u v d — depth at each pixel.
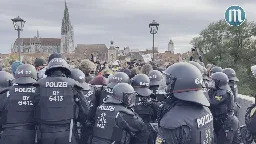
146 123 5.93
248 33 59.41
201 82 3.79
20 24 17.66
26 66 6.11
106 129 5.46
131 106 5.68
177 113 3.60
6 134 5.79
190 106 3.67
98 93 6.70
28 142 5.80
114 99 5.61
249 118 5.01
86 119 6.23
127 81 6.69
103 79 7.17
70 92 5.69
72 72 6.52
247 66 56.84
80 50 93.44
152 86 6.78
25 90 5.89
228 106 6.42
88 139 6.23
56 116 5.56
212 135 3.78
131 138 5.61
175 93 3.73
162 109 3.85
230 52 58.75
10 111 5.82
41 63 9.23
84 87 6.42
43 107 5.59
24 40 127.25
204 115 3.66
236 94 8.09
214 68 8.00
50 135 5.56
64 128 5.64
